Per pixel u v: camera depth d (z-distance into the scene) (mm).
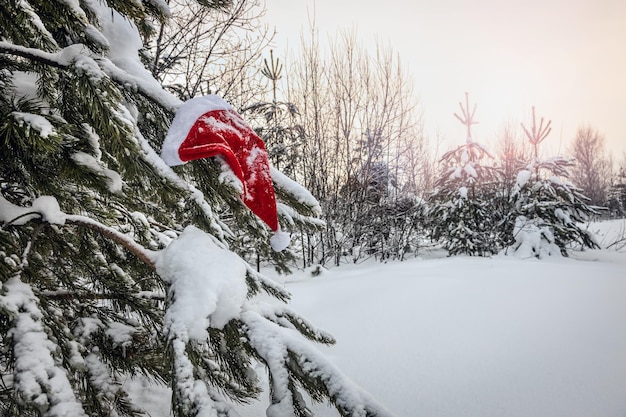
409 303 4391
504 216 9219
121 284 1626
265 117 7980
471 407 2260
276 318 1371
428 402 2340
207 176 1463
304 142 8672
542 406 2227
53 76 1376
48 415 840
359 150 9484
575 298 4387
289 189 1655
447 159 10156
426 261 7336
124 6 1362
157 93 1323
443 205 9234
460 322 3697
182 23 6012
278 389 1029
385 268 6867
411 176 10836
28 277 1314
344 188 9258
